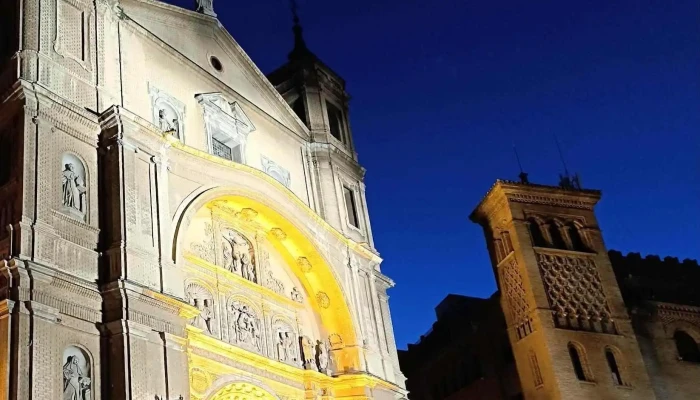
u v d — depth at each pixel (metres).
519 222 39.16
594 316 37.41
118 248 20.09
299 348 28.14
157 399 19.00
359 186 37.00
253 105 30.92
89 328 18.77
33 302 17.56
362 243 33.44
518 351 37.53
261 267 27.88
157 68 26.41
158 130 23.00
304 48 38.56
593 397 34.84
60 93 21.44
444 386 47.22
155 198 22.17
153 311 20.02
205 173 25.12
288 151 32.69
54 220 19.33
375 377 29.31
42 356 17.31
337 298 29.94
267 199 27.25
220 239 26.30
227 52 31.38
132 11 26.66
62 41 22.44
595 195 41.53
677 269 42.84
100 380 18.47
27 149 19.42
